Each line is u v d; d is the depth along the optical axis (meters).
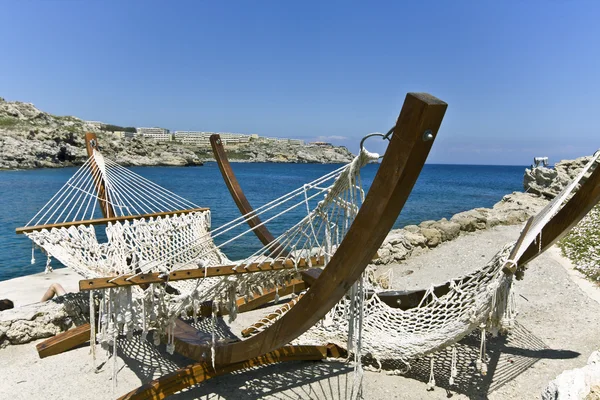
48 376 4.11
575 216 3.60
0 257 11.59
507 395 3.77
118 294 3.17
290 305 4.61
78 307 5.15
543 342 4.84
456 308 3.86
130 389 3.89
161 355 4.54
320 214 3.16
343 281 2.56
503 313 3.41
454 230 10.68
